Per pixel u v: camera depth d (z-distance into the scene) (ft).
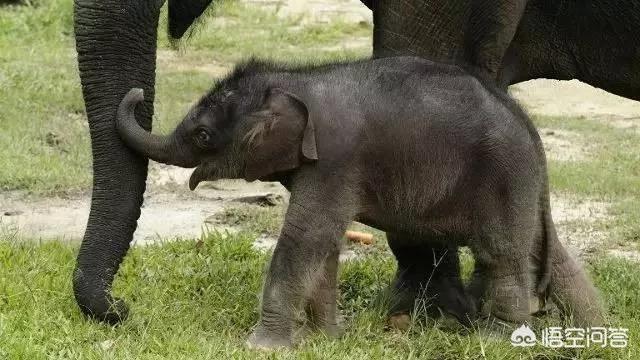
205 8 35.53
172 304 36.06
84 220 51.26
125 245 33.04
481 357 33.09
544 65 39.45
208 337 33.96
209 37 99.76
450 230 33.45
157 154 32.86
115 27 31.94
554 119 79.87
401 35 36.91
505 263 33.50
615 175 62.34
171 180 59.00
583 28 38.60
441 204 32.96
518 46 39.06
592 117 83.05
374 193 32.94
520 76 39.78
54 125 67.72
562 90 92.07
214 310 36.14
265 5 117.08
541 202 34.09
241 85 33.01
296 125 32.14
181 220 52.06
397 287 37.65
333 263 33.76
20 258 40.32
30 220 50.88
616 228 51.72
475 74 33.76
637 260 46.80
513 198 32.96
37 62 86.63
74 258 41.34
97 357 31.04
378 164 32.60
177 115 71.10
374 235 49.60
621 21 38.22
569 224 52.44
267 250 45.52
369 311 36.24
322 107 32.42
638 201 57.00
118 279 38.83
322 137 32.27
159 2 32.58
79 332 32.78
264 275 35.91
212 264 40.86
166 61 92.73
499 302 33.81
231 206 54.13
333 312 34.40
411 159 32.58
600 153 69.15
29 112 70.33
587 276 35.88
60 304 35.37
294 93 32.60
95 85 32.27
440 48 36.83
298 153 32.40
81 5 32.01
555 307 36.50
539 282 34.63
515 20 36.50
